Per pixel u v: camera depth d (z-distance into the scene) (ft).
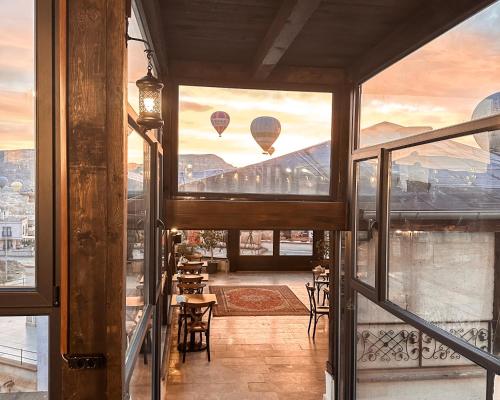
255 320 24.49
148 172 9.89
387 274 10.42
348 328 12.70
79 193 5.41
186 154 12.98
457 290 7.70
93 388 5.48
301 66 13.05
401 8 9.07
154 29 8.75
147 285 10.01
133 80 7.81
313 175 13.57
